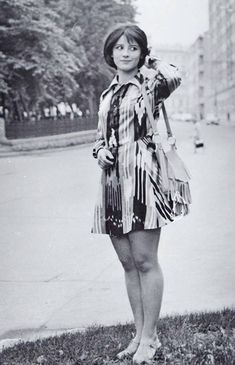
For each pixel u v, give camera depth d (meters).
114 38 3.50
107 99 3.56
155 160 3.46
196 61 128.75
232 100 91.06
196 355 3.50
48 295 6.00
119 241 3.58
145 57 3.59
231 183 14.80
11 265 7.33
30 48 35.34
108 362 3.61
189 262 6.95
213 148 31.00
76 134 41.09
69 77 39.06
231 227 9.06
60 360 3.68
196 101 129.50
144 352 3.54
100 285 6.27
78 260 7.45
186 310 4.87
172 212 3.47
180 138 45.03
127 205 3.45
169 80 3.45
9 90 37.81
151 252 3.51
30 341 4.30
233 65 90.44
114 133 3.50
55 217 10.92
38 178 18.53
